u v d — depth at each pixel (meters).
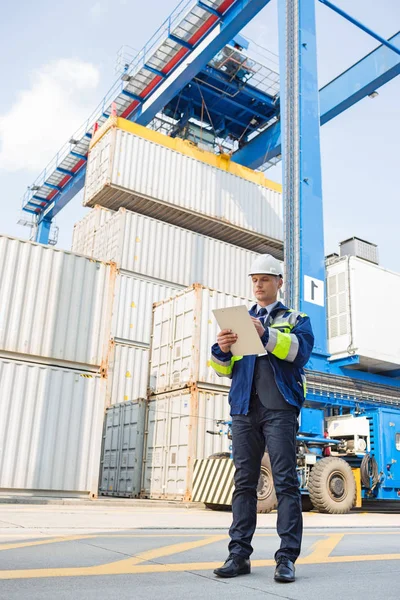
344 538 4.91
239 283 20.34
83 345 11.49
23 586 2.18
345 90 20.00
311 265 13.62
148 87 22.33
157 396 13.99
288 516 2.77
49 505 9.28
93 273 12.04
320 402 12.32
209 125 26.53
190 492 11.86
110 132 19.30
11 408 10.41
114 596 2.06
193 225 21.42
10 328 10.79
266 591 2.28
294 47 15.66
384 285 14.36
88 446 10.97
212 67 23.27
